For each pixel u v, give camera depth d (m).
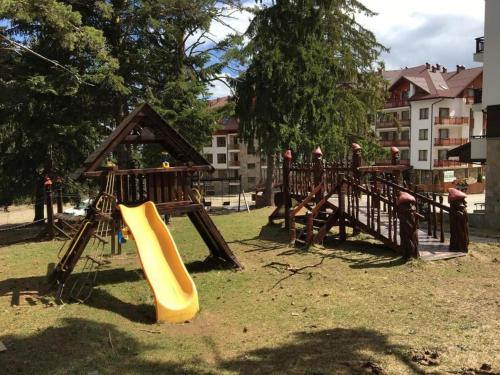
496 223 17.78
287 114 24.31
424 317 6.39
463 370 4.54
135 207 8.90
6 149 21.80
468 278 8.46
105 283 9.03
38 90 17.31
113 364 5.18
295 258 10.77
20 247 13.97
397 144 61.72
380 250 10.98
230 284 8.88
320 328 6.21
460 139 57.31
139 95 21.83
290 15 24.50
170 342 5.95
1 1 13.40
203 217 9.78
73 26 15.76
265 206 26.56
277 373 4.70
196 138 22.62
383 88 30.31
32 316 6.98
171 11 22.17
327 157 25.33
